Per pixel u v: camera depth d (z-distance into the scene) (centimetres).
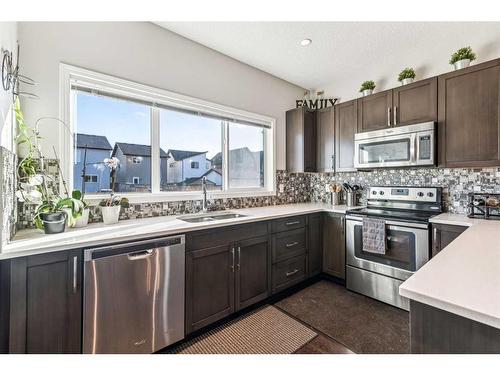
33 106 170
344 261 274
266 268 233
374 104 272
